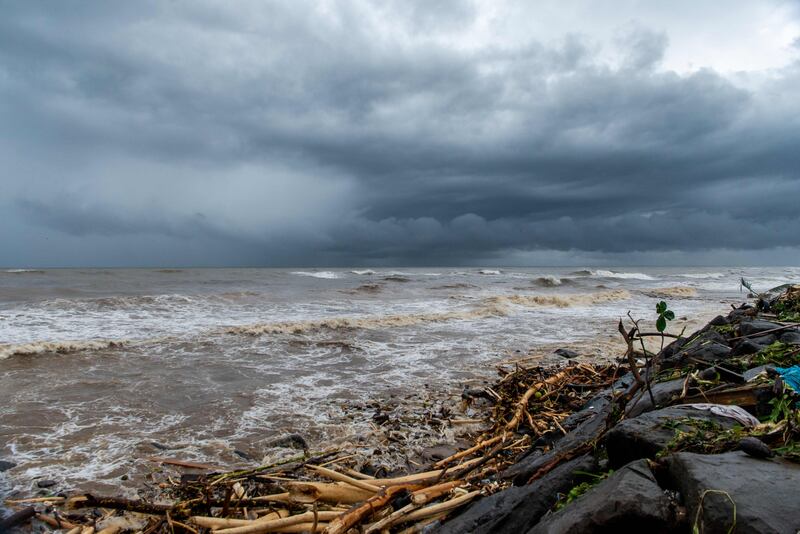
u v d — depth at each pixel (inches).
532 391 266.2
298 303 791.7
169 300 711.7
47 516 167.5
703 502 73.5
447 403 298.0
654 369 189.5
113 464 213.2
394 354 430.9
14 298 706.8
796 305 262.8
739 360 163.9
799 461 83.7
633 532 77.4
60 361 373.4
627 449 107.8
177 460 218.4
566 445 153.4
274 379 345.1
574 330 567.5
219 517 147.5
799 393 116.3
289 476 170.6
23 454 219.9
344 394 314.2
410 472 211.2
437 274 2053.4
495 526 117.1
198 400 296.0
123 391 308.5
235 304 743.1
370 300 871.7
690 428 104.9
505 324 611.2
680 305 855.1
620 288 1305.4
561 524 85.7
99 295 791.7
